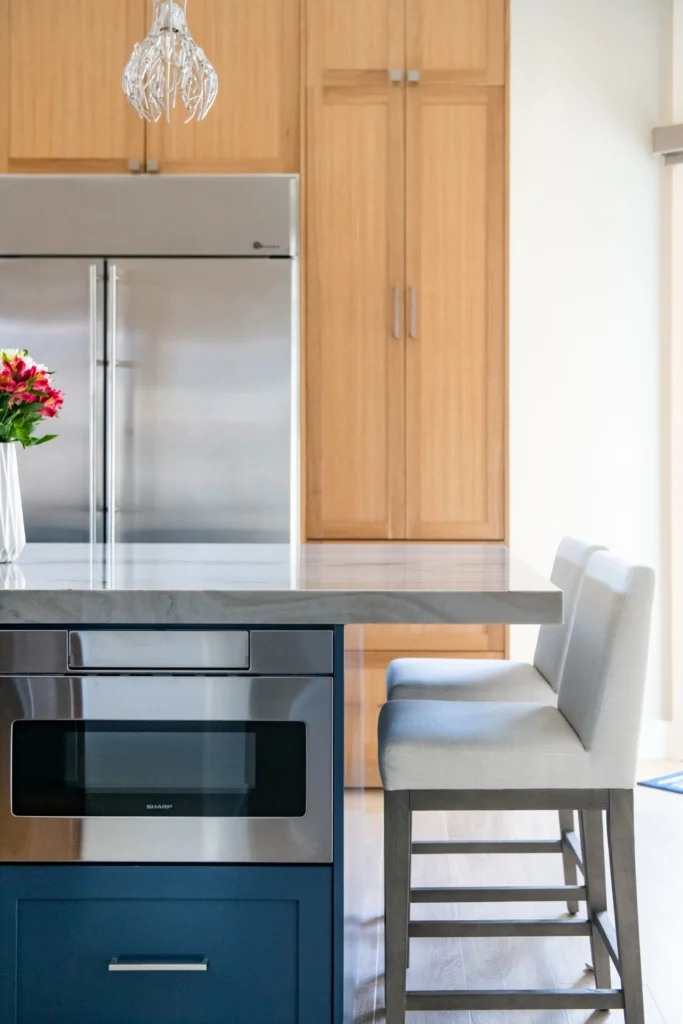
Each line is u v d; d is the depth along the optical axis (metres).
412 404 3.51
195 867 1.66
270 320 3.33
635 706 1.75
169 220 3.32
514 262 3.96
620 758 1.75
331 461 3.52
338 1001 1.67
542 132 3.94
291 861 1.66
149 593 1.57
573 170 3.94
